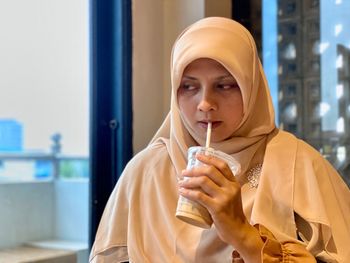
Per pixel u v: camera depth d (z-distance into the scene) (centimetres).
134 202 113
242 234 86
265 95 104
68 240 179
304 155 101
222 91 97
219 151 94
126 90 161
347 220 99
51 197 183
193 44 95
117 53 162
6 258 168
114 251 117
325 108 163
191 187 85
